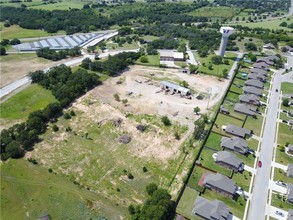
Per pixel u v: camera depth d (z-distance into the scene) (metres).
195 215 85.06
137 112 134.50
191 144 113.50
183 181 96.06
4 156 104.06
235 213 86.50
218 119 131.50
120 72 177.25
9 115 132.38
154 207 80.06
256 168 104.12
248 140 118.69
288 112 139.75
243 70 184.00
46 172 99.69
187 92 149.88
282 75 181.38
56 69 164.38
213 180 93.81
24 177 97.44
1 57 199.25
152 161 105.88
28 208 87.00
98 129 122.81
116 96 144.62
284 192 94.38
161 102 143.25
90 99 144.38
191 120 129.88
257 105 144.50
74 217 84.38
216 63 189.88
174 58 195.00
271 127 128.50
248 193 93.50
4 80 165.00
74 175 99.06
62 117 130.25
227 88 157.50
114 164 104.25
